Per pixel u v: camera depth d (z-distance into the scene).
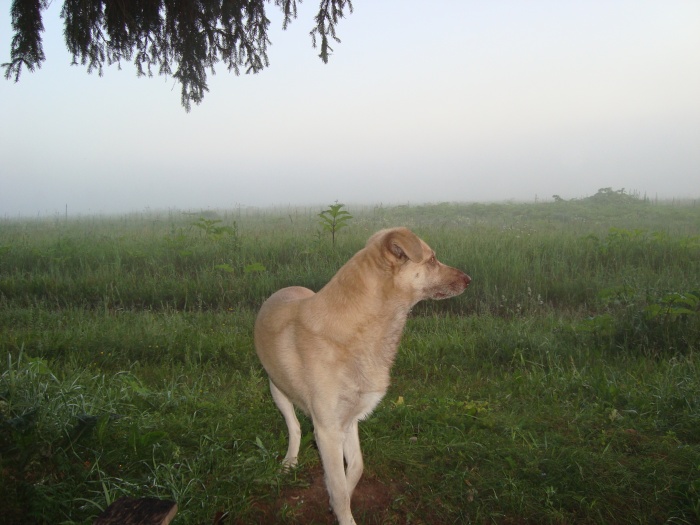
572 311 7.71
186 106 7.43
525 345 6.09
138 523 2.05
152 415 4.35
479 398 4.99
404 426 4.36
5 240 14.16
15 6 6.30
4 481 3.07
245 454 3.83
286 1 6.71
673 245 10.32
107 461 3.54
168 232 16.78
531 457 3.86
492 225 16.39
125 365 5.75
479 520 3.38
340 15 6.58
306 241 11.55
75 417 3.70
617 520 3.36
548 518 3.36
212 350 6.04
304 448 4.09
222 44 7.07
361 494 3.64
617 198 25.97
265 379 5.43
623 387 4.95
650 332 6.05
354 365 3.32
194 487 3.41
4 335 6.29
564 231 13.93
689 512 3.31
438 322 7.07
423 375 5.67
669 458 3.83
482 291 8.37
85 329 6.55
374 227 16.11
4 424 3.25
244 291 8.52
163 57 7.16
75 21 6.45
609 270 9.34
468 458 3.92
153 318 7.07
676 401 4.59
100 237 14.68
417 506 3.50
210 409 4.57
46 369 4.61
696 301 6.00
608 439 4.12
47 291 8.56
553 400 4.83
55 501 3.06
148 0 6.54
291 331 3.48
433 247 10.76
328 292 3.47
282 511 3.39
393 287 3.46
